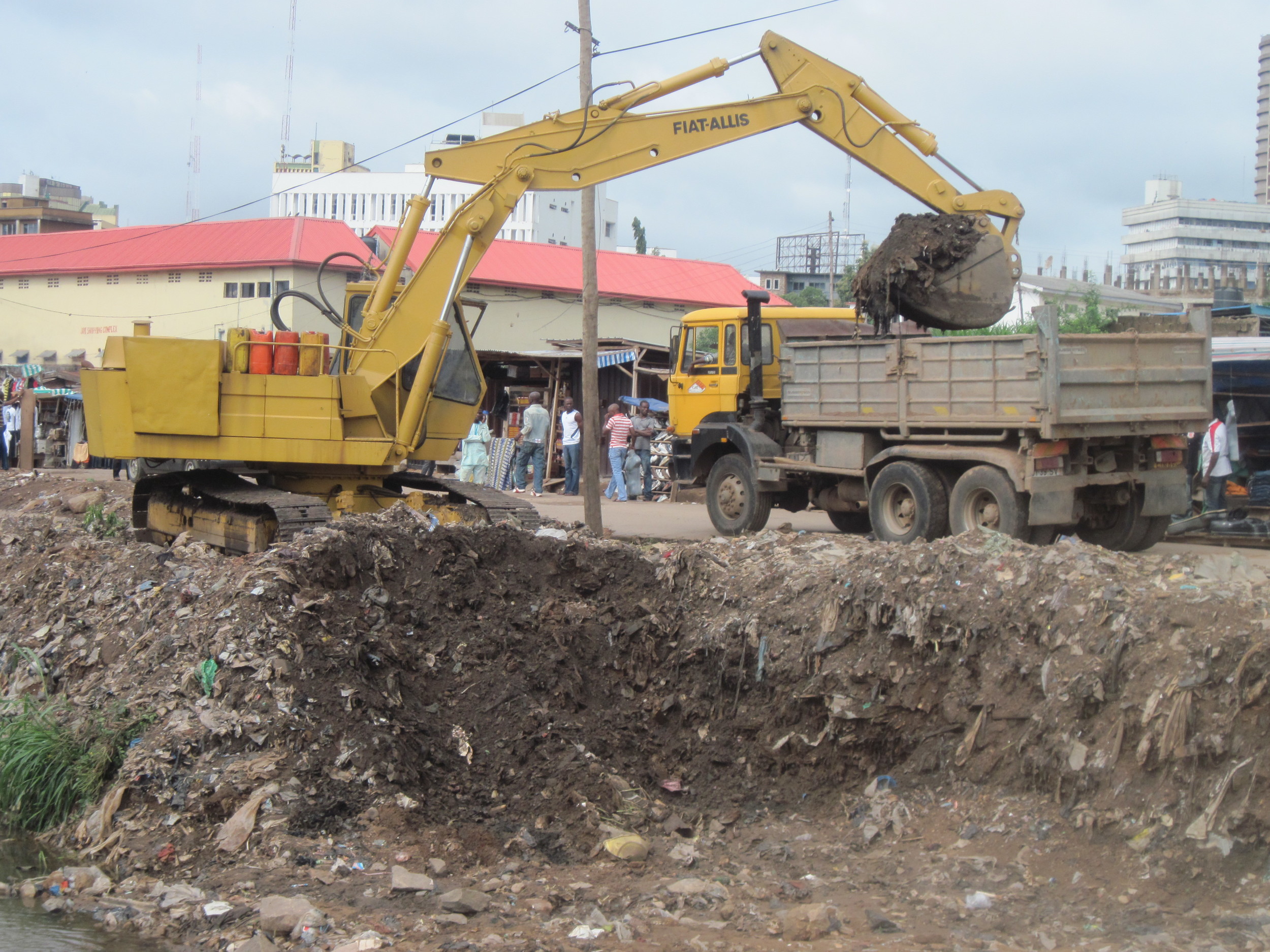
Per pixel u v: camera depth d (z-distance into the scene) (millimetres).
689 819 5828
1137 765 5078
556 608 7211
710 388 14625
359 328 10375
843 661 6363
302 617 6414
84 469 30500
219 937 4398
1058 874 4891
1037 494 10250
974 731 5773
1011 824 5277
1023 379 10227
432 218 87000
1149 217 108562
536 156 10547
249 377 9484
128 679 6648
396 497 10031
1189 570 6422
